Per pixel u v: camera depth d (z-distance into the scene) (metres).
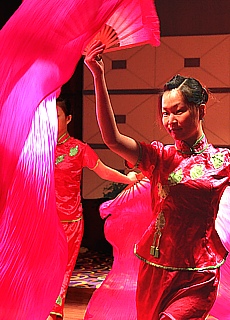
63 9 2.31
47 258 2.42
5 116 2.20
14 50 2.25
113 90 8.30
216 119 7.98
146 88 8.20
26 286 2.36
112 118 2.71
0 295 2.29
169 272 2.77
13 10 8.38
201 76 8.02
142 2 2.60
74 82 8.48
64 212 4.45
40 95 2.27
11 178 2.21
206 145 2.88
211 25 7.97
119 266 3.63
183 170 2.81
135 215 3.60
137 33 2.70
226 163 2.84
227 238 3.36
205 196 2.78
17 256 2.32
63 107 4.61
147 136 8.22
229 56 7.93
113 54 8.26
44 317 2.48
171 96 2.80
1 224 2.25
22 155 2.28
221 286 3.40
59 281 2.54
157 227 2.83
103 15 2.34
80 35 2.35
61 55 2.32
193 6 8.00
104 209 3.68
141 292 2.86
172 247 2.78
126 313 3.62
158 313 2.80
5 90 2.21
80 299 5.83
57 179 4.48
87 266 7.43
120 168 8.37
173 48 8.09
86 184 8.35
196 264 2.75
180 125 2.80
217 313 3.47
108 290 3.63
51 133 2.40
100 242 8.37
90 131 8.45
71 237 4.46
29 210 2.32
